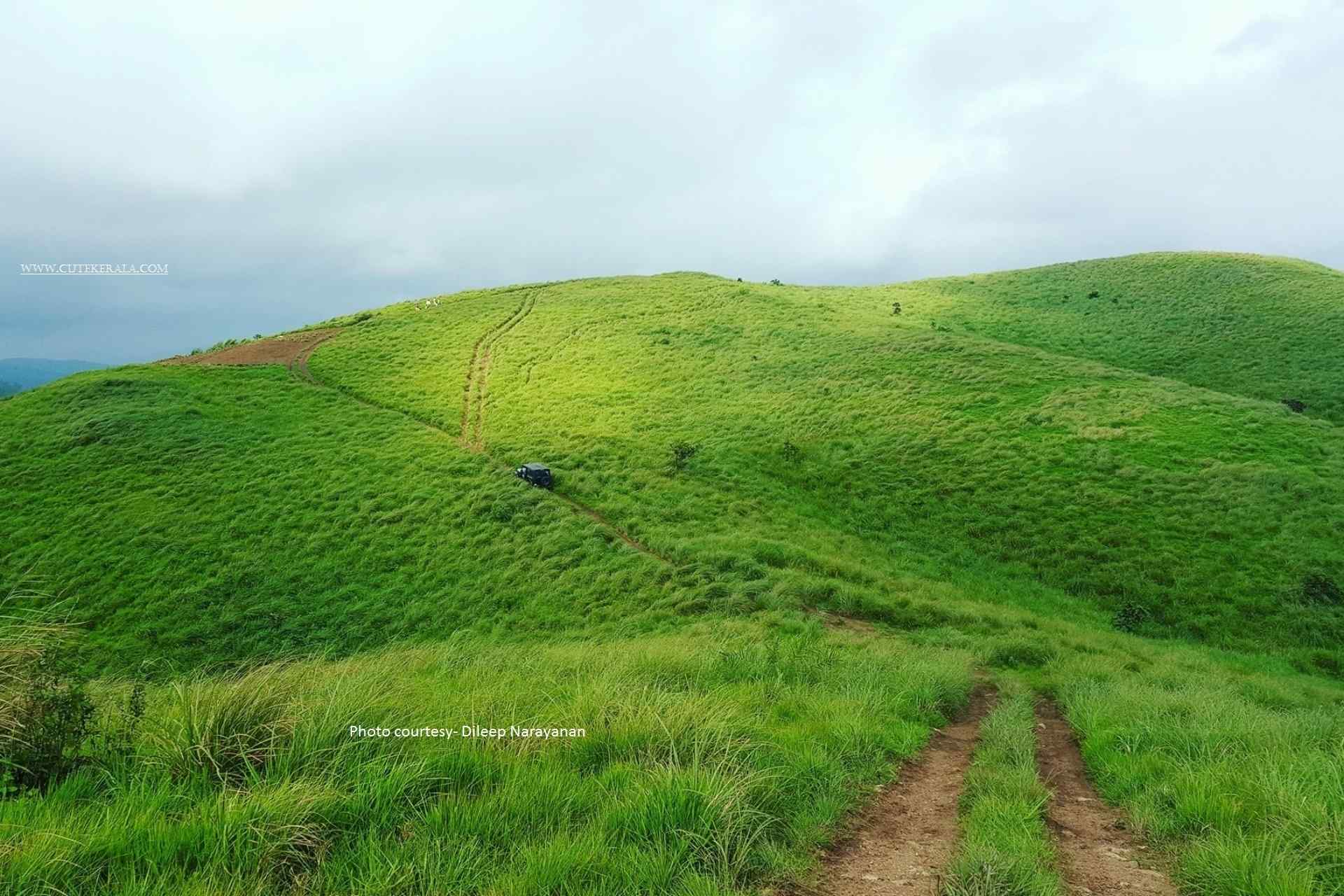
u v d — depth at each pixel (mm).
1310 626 23750
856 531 32625
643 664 10812
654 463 39594
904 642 18969
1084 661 17188
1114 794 6422
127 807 4355
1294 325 62812
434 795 4871
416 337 66688
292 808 4273
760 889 4117
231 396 49656
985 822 5230
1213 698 11633
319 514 34094
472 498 35031
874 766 6809
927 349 56594
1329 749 7164
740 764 5625
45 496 35281
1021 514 32156
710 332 66500
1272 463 33219
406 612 26625
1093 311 76938
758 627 20078
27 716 5078
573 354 61969
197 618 26656
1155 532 29578
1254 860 4305
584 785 5109
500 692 7961
